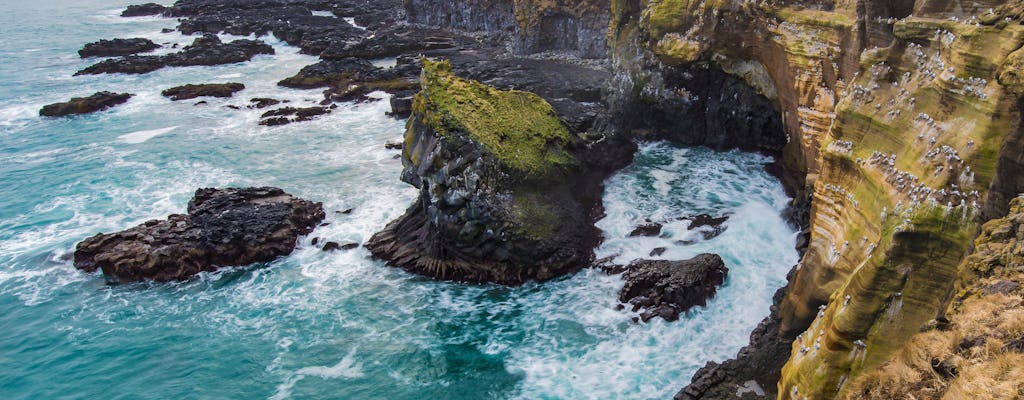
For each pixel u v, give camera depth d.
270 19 105.50
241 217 38.88
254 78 76.62
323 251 37.72
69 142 56.91
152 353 30.17
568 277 33.75
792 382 19.89
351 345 30.09
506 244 33.78
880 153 21.89
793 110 34.44
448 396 26.69
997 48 18.56
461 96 37.69
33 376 29.05
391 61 80.44
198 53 84.94
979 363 13.44
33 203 45.12
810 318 24.88
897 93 22.11
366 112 61.72
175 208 43.75
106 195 46.12
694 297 30.02
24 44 97.44
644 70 46.81
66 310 33.56
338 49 82.88
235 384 28.03
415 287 34.16
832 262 23.53
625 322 29.89
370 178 47.06
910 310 17.89
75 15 126.19
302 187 45.81
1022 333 13.41
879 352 17.83
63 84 75.31
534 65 68.38
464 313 31.83
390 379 27.91
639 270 31.72
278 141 55.12
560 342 29.23
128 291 34.97
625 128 48.97
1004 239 15.38
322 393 27.28
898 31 22.42
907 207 19.28
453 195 33.78
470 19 90.00
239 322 32.06
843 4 30.05
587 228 36.16
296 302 33.41
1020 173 15.93
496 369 28.00
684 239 34.84
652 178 41.94
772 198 38.09
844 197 23.77
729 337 28.20
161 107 66.00
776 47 34.38
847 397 16.94
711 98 44.56
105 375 28.91
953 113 19.64
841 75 29.97
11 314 33.28
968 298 15.09
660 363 27.28
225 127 59.31
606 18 68.12
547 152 37.88
